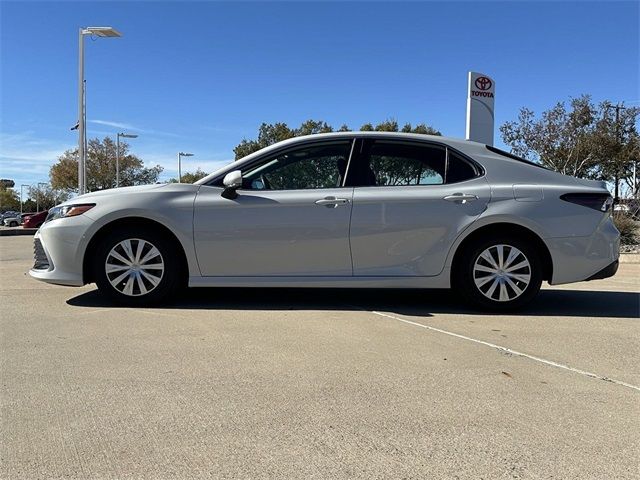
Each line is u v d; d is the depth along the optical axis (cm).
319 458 251
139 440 266
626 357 392
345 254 512
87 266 528
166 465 245
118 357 382
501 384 338
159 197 516
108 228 527
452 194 511
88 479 234
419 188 519
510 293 516
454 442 266
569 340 434
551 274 517
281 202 510
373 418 291
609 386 337
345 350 401
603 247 512
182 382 338
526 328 470
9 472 238
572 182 527
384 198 511
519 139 2062
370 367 366
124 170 4616
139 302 527
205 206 512
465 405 307
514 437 271
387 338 433
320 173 527
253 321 482
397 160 528
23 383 334
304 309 534
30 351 393
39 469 241
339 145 532
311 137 536
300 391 325
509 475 238
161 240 520
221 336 433
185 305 543
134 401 310
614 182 2180
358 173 524
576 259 509
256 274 516
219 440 267
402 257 512
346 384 336
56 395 317
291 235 509
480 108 1226
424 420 289
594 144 1972
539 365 373
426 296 606
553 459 251
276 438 269
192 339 425
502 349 408
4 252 1280
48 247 523
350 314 514
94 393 320
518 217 503
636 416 296
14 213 6638
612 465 246
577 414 297
